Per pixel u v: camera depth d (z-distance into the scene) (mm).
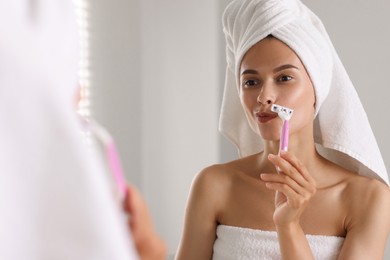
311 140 962
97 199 218
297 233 850
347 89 962
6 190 213
